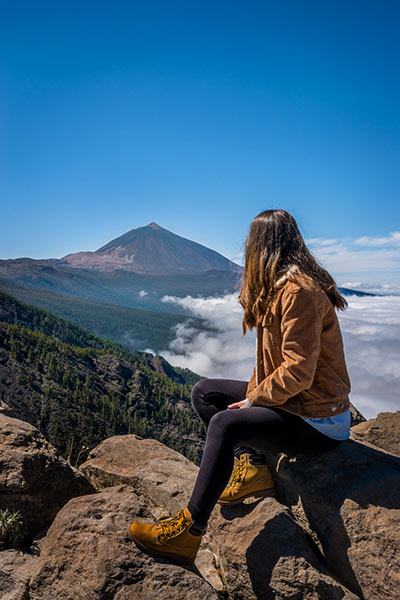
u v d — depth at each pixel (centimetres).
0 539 304
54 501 337
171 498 383
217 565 310
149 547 239
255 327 263
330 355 243
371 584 216
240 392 301
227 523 273
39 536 319
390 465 255
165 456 471
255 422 237
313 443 246
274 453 270
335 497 247
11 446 348
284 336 227
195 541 238
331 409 240
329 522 243
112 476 433
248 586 242
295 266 237
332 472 258
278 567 229
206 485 233
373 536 222
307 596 216
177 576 228
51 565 242
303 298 226
